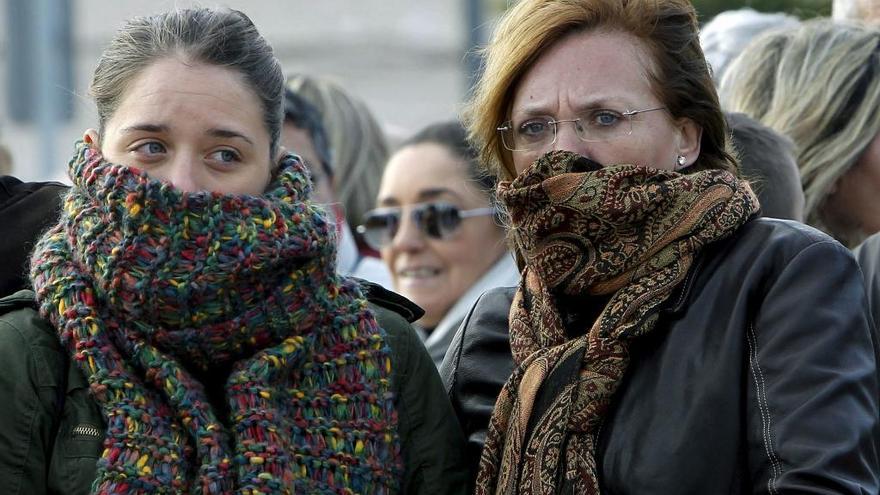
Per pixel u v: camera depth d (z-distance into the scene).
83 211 6.76
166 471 6.41
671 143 7.30
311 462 6.73
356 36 44.28
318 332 6.99
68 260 6.79
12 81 28.31
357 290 7.29
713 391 6.58
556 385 6.87
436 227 12.45
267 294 6.81
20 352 6.58
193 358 6.76
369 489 6.82
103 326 6.64
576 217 7.02
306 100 12.66
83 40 36.94
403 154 12.73
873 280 8.02
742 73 10.75
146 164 6.76
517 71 7.33
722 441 6.50
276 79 7.09
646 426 6.68
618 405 6.84
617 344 6.84
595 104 7.10
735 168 7.64
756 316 6.72
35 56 28.17
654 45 7.23
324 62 44.31
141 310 6.60
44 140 27.97
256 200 6.73
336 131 13.90
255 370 6.68
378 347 7.12
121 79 6.88
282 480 6.48
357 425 6.89
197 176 6.75
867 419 6.38
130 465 6.37
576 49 7.20
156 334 6.65
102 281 6.62
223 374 6.91
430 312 12.51
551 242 7.14
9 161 12.61
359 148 13.98
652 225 6.96
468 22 28.95
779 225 6.98
